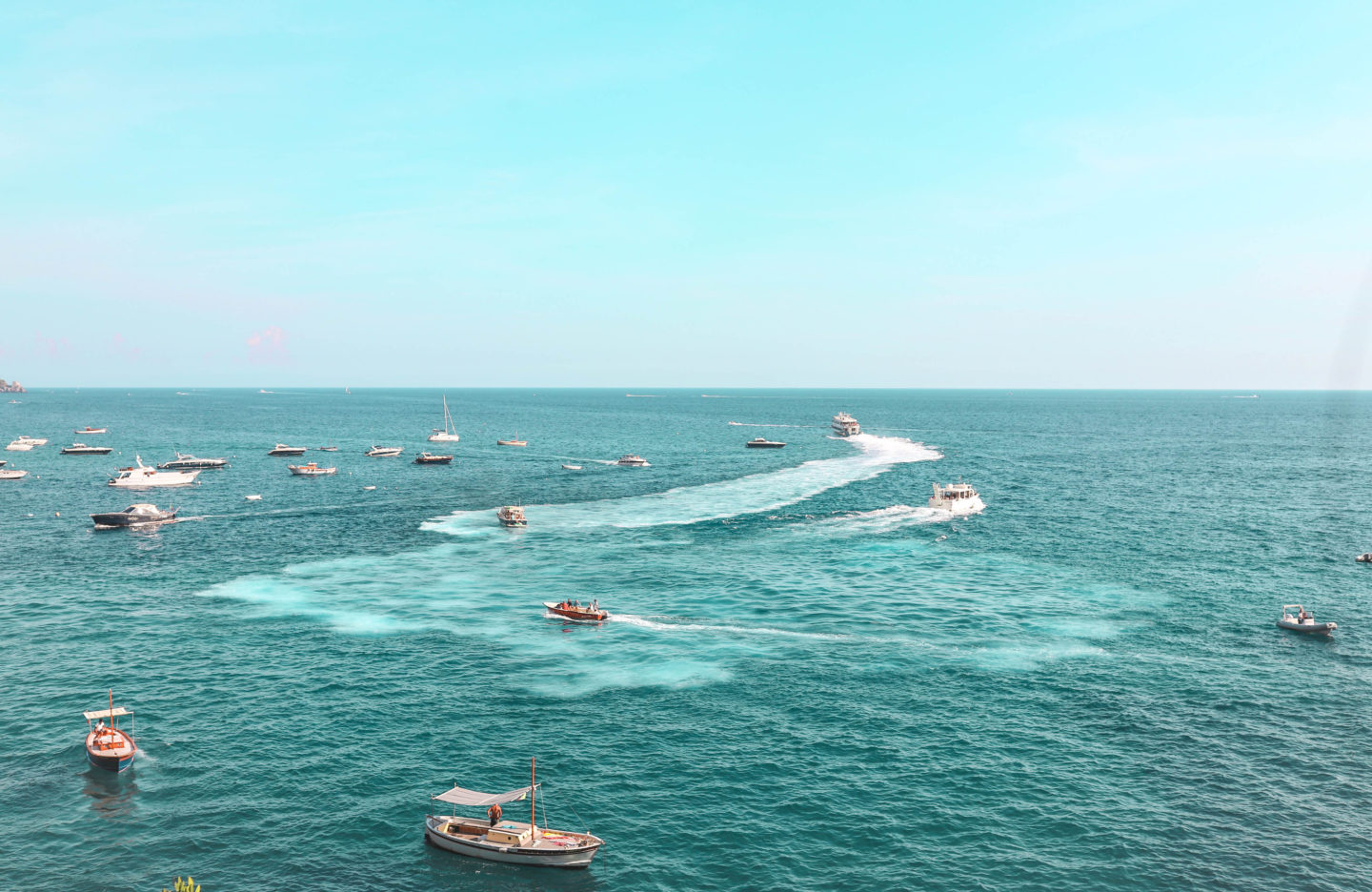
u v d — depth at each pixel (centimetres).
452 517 13525
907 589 8962
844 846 4366
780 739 5519
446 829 4434
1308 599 8550
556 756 5300
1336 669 6656
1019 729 5638
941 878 4103
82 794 4850
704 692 6247
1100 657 6938
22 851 4309
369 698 6147
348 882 4103
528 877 4159
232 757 5278
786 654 7025
